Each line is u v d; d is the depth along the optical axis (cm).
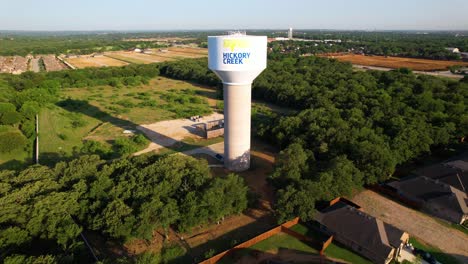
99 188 3694
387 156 4597
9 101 8606
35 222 3138
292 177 4122
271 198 4512
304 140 5522
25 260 2683
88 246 3372
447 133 5731
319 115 6284
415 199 4331
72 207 3469
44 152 5922
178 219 3662
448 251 3475
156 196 3641
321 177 4034
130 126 7631
